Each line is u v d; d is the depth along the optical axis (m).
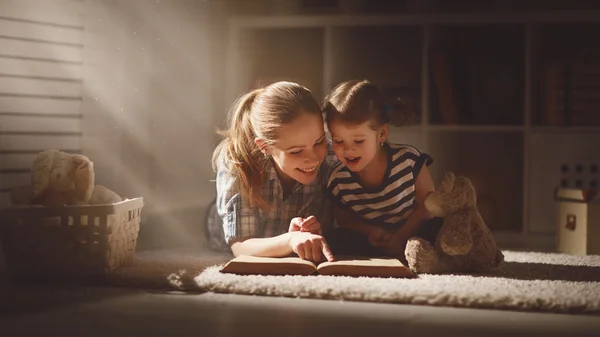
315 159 1.80
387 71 3.09
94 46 2.41
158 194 2.55
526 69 2.92
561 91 2.91
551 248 2.54
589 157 2.87
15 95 2.25
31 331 1.24
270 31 3.12
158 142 2.56
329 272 1.66
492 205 2.97
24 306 1.43
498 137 3.00
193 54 2.74
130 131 2.49
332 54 3.05
